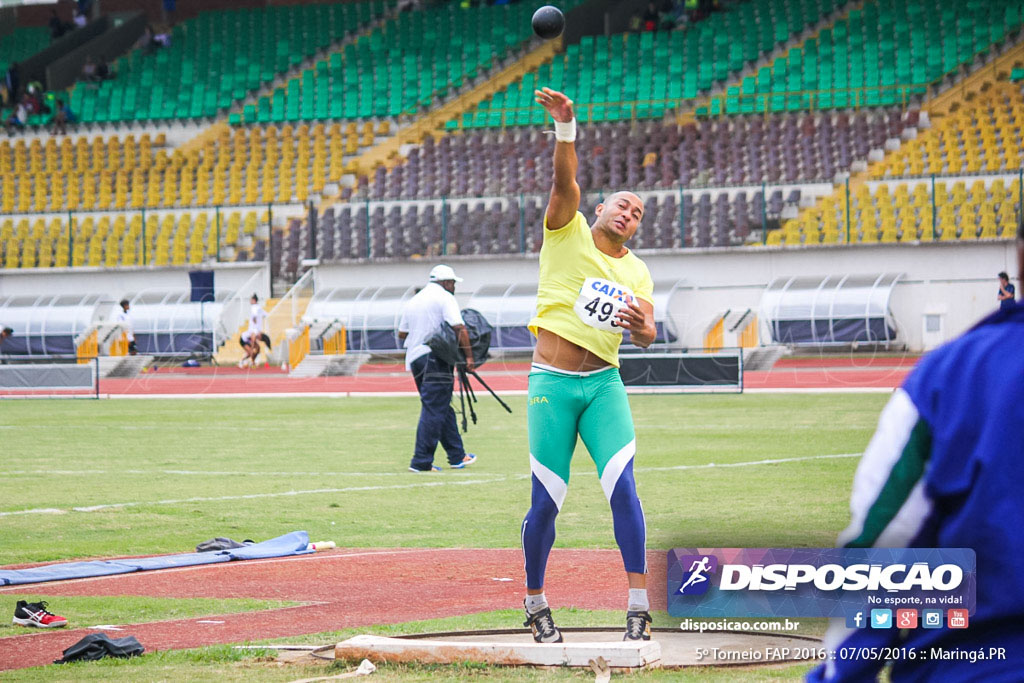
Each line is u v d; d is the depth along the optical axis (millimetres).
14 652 12406
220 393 60406
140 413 49031
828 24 98188
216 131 101438
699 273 79750
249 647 12266
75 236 93375
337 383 66062
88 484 27344
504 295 80312
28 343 86625
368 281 85062
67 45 113938
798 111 87812
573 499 23891
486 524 21297
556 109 11258
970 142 81188
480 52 101875
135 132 103188
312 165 95062
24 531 20953
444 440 29625
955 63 89125
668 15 105438
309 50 108438
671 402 50062
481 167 89438
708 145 86562
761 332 76375
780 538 17094
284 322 82375
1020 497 4566
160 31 115125
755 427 38594
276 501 24359
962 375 4723
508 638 12180
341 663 11586
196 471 29688
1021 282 4887
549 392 11758
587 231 11883
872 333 73750
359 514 22594
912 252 76062
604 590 15352
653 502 22469
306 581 16328
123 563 17531
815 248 77500
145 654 12133
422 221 86000
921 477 4801
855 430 37062
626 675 10664
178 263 89375
